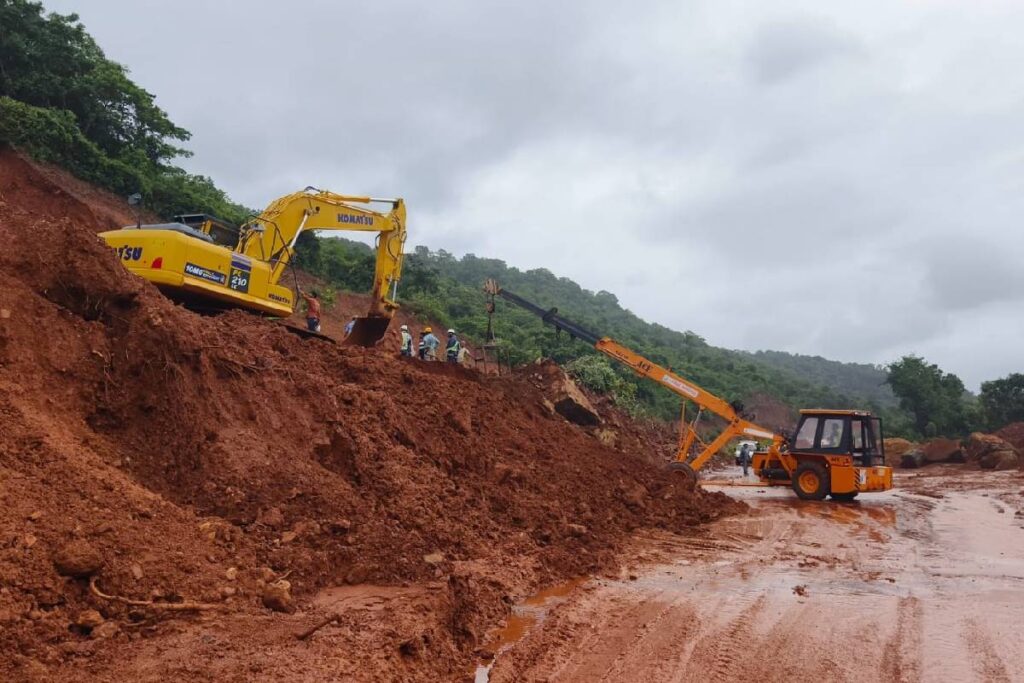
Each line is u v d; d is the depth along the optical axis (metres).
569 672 5.56
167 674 4.13
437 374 15.82
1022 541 11.47
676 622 6.91
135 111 31.05
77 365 6.78
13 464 5.20
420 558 7.00
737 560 9.90
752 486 20.39
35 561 4.54
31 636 4.15
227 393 7.82
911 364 58.34
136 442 6.78
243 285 12.00
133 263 10.70
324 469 7.66
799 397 81.69
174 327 7.45
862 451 17.09
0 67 26.19
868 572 9.26
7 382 6.03
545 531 9.70
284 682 4.29
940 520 13.66
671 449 33.91
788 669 5.77
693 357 77.88
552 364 24.78
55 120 25.67
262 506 6.62
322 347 11.88
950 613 7.40
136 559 5.06
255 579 5.62
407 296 44.72
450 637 5.99
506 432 13.17
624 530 11.58
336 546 6.57
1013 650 6.29
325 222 16.00
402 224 17.45
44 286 7.19
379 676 4.73
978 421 53.53
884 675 5.68
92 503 5.28
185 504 6.42
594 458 15.12
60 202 23.17
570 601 7.47
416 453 9.70
